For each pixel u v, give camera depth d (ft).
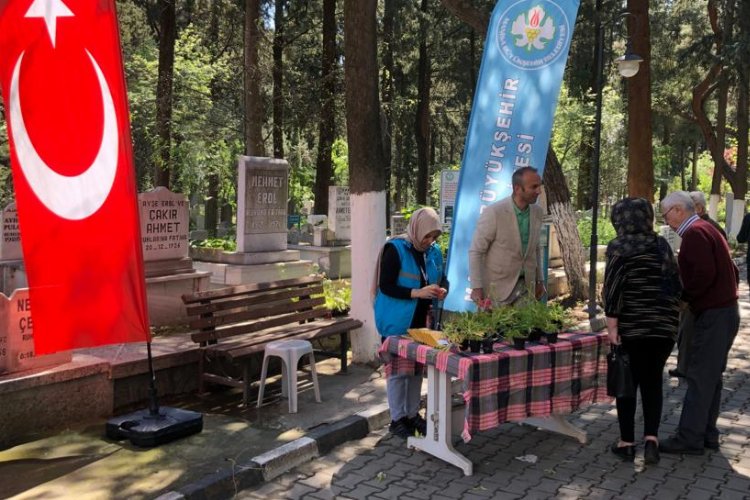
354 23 22.86
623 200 15.89
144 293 16.62
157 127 67.87
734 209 84.94
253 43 56.34
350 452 16.84
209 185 89.10
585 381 16.55
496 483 14.98
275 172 38.93
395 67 106.42
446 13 94.22
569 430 17.72
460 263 24.36
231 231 65.92
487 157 24.49
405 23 88.43
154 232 27.96
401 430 17.69
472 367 14.33
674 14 101.45
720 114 95.86
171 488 13.97
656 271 15.38
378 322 17.54
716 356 16.19
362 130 23.21
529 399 15.44
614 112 95.20
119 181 16.08
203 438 16.84
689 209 16.51
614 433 18.37
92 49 15.56
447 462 16.10
